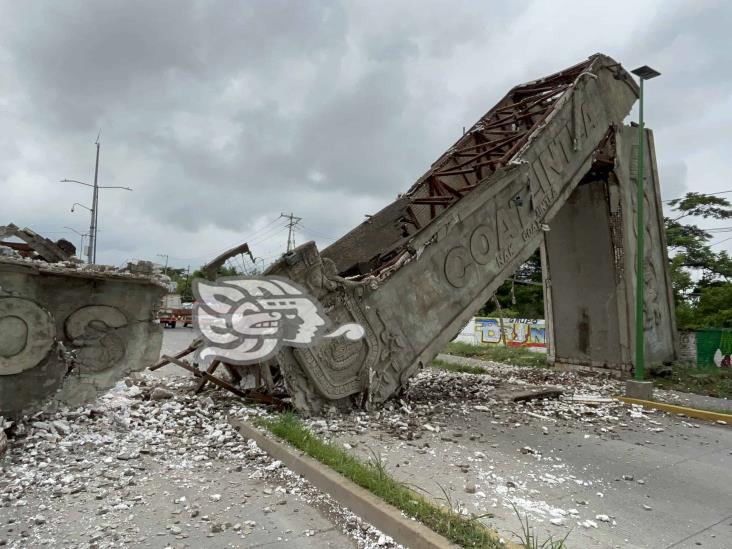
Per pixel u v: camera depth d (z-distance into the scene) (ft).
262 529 13.23
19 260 19.12
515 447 21.67
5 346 19.04
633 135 48.24
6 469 16.35
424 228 30.96
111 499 14.75
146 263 22.58
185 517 13.79
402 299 29.71
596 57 44.09
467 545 11.30
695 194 115.03
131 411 24.45
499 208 34.99
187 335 99.35
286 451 18.60
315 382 25.85
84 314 21.20
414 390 35.35
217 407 26.94
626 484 17.46
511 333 88.89
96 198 116.26
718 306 90.02
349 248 37.63
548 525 13.33
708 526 13.97
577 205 49.29
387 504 13.75
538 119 42.60
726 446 23.54
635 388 34.40
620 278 45.50
